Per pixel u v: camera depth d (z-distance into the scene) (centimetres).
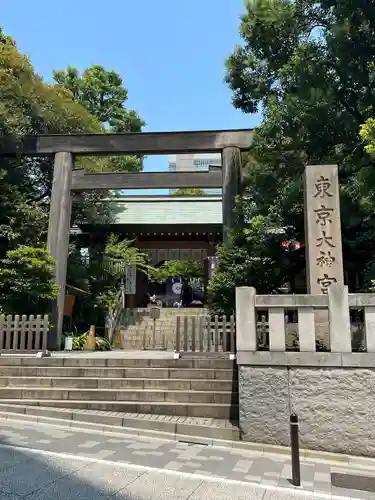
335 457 595
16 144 1591
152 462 535
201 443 645
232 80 1343
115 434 672
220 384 821
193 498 422
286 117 1077
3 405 795
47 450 562
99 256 1973
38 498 404
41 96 1697
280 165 1189
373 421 609
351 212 1070
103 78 2919
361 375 624
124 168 2669
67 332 1647
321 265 903
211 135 1540
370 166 982
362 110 1109
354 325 693
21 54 1702
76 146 1600
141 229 2095
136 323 1859
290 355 647
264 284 1202
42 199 1869
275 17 1180
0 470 477
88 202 1948
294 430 494
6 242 1598
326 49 1131
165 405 770
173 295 2727
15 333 988
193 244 2247
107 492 428
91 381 847
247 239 1193
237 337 672
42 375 887
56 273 1508
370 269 1111
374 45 1047
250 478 495
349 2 1020
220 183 1617
